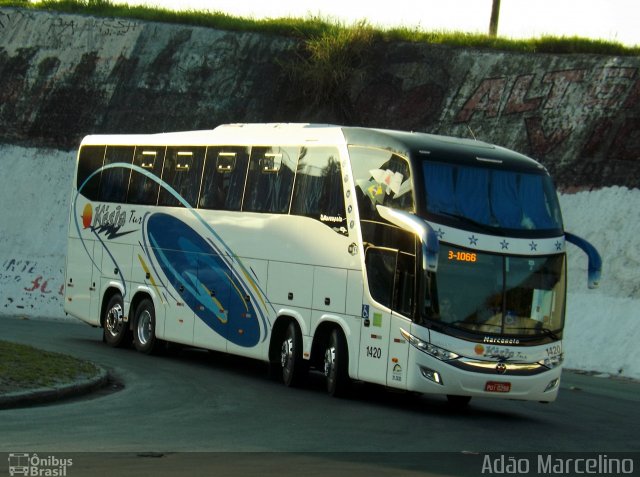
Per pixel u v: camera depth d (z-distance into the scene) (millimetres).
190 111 50906
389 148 23422
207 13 55969
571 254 38156
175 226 30625
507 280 22719
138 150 32906
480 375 22172
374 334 23109
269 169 27344
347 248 24203
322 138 25688
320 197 25312
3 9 57219
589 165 41250
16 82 53844
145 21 55188
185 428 18156
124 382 24797
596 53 47469
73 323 43594
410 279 22297
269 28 53938
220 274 28578
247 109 50469
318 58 50125
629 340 34312
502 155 23828
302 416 20656
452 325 22172
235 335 27828
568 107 43969
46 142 51375
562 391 28734
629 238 37812
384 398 25234
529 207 23422
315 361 25125
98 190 34531
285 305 26031
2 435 16375
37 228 48688
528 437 19781
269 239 26844
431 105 47219
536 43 48781
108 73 53219
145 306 31922
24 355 24719
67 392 21328
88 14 56594
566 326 36000
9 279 46531
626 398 27750
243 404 22016
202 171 29891
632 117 42156
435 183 22672
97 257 34219
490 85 46594
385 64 49656
